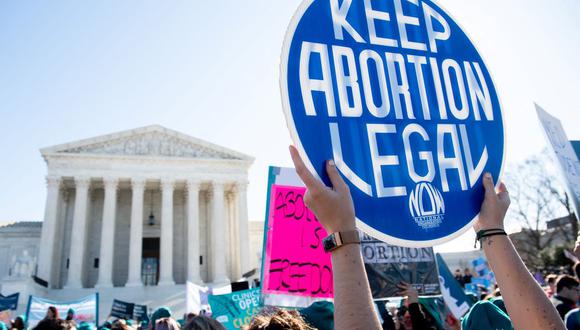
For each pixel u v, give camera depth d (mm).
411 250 9617
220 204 73875
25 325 18891
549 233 63219
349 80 3770
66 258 71000
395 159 3650
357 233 2615
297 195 8250
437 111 3963
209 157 75438
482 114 4113
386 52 3996
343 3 3990
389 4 4160
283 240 7934
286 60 3645
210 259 75312
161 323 10133
